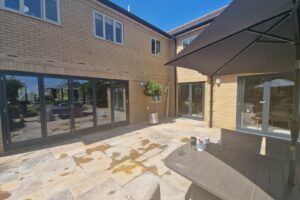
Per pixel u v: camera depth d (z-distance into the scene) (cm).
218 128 649
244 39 183
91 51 562
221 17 165
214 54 200
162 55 892
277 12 107
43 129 455
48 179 279
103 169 311
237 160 197
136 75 742
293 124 149
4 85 386
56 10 471
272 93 521
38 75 443
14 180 277
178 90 916
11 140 401
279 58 222
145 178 279
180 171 167
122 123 691
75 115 528
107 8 603
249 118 582
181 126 682
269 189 142
